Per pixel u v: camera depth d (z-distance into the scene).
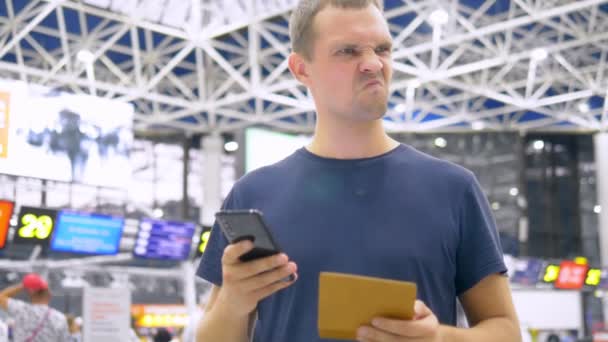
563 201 33.94
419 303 1.78
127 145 17.02
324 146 2.25
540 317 23.11
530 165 33.97
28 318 7.27
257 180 2.29
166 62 27.45
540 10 22.88
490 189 33.34
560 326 23.16
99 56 23.97
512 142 33.31
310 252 2.09
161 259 18.47
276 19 23.52
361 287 1.73
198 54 25.53
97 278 24.34
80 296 22.28
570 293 23.34
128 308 10.20
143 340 20.61
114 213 30.55
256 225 1.78
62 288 23.78
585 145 34.28
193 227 18.81
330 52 2.13
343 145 2.21
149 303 25.86
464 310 2.21
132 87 27.30
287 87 25.06
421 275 2.04
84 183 16.23
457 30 24.88
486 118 32.47
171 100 25.78
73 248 16.64
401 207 2.10
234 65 27.73
